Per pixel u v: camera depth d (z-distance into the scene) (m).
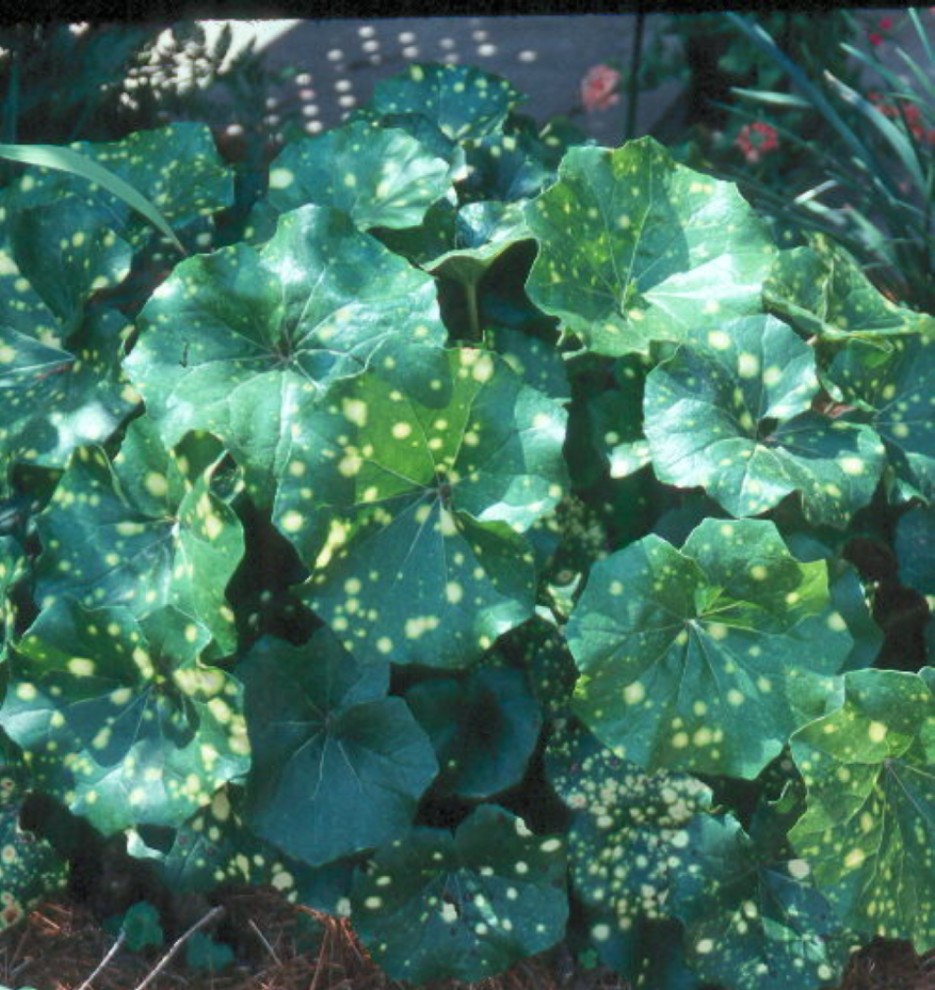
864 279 1.68
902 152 2.16
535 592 1.41
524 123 1.94
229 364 1.46
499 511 1.40
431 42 3.04
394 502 1.40
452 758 1.48
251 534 1.51
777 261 1.59
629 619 1.40
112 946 1.55
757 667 1.41
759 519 1.53
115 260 1.54
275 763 1.44
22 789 1.54
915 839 1.42
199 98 2.22
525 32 3.07
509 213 1.63
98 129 2.15
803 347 1.48
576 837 1.47
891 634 1.62
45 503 1.61
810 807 1.38
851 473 1.46
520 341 1.55
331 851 1.42
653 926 1.48
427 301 1.46
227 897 1.56
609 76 2.66
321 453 1.38
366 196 1.62
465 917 1.46
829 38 2.66
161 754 1.42
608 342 1.49
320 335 1.46
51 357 1.56
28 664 1.43
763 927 1.46
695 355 1.46
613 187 1.55
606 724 1.40
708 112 2.87
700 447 1.43
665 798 1.46
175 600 1.43
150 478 1.49
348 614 1.38
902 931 1.42
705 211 1.57
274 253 1.50
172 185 1.66
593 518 1.57
